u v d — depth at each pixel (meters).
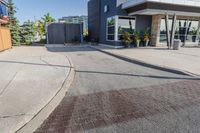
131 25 17.41
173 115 3.67
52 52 14.18
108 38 19.14
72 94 4.91
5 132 2.92
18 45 21.31
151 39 18.28
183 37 20.11
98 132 3.03
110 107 4.06
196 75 6.85
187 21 19.78
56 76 6.43
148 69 8.22
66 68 7.83
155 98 4.61
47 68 7.77
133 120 3.46
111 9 17.70
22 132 2.98
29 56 11.36
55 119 3.47
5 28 15.34
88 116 3.61
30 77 6.22
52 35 24.50
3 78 6.04
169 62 9.32
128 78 6.63
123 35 16.81
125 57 11.07
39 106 3.90
